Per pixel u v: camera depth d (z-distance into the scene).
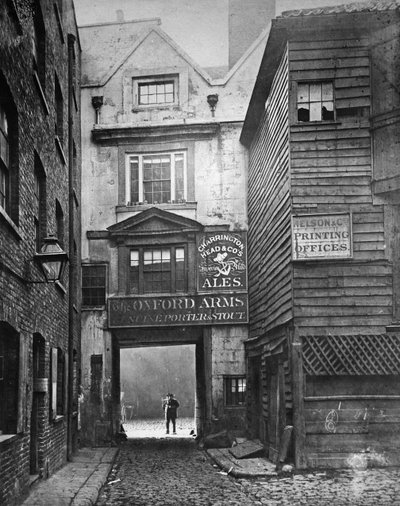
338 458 11.85
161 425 30.89
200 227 19.14
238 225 19.27
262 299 16.16
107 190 19.81
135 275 19.45
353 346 12.02
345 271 12.23
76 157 17.69
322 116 12.78
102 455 15.71
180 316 18.88
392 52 12.52
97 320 19.27
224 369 18.64
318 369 12.00
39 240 11.50
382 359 11.97
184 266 19.31
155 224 19.41
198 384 21.00
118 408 20.59
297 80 12.74
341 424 11.91
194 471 13.16
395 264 12.22
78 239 18.31
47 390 11.32
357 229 12.30
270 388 14.91
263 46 19.86
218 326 18.86
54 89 13.14
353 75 12.66
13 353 8.95
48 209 11.84
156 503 9.68
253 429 17.23
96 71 20.33
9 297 8.28
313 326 12.11
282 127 13.42
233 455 14.87
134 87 20.06
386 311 12.10
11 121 9.09
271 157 14.91
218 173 19.52
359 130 12.53
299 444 11.87
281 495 10.02
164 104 19.92
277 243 13.93
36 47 11.80
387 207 12.31
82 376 19.02
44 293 11.10
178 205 19.45
